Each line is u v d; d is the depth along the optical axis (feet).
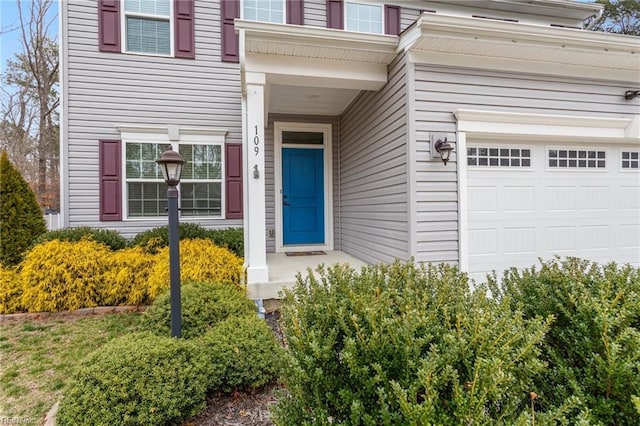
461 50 12.25
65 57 17.58
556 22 23.07
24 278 12.99
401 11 21.30
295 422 4.38
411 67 12.19
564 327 5.53
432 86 12.40
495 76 12.96
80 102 17.85
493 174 13.60
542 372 5.10
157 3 18.72
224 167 19.63
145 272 13.98
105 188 18.10
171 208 8.02
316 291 5.40
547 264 7.14
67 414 5.82
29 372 8.71
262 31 11.53
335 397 4.18
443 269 6.44
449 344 3.97
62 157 17.63
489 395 3.71
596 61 13.33
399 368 4.03
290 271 14.49
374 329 4.19
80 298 13.34
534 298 6.15
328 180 21.29
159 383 6.19
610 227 15.05
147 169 18.75
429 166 12.36
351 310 4.76
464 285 5.57
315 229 21.42
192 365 6.70
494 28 11.43
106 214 18.12
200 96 19.35
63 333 11.25
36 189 37.78
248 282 12.40
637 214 15.40
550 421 3.66
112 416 5.73
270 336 8.00
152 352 6.67
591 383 4.66
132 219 18.49
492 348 3.96
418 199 12.22
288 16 19.79
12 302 13.01
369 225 16.31
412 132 12.18
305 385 4.35
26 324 12.10
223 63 19.58
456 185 12.64
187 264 13.51
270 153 20.49
